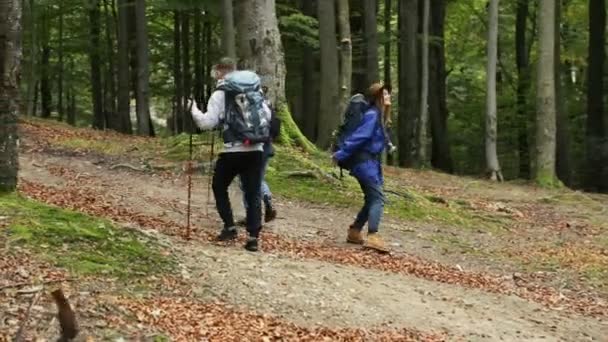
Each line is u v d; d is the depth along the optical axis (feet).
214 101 24.91
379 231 35.50
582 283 30.60
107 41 102.47
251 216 25.26
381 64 122.83
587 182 81.35
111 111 102.22
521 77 99.19
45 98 114.01
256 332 17.62
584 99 101.76
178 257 21.99
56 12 101.45
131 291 18.88
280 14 81.71
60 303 14.28
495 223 43.73
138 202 33.60
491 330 21.54
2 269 18.26
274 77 46.80
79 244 20.71
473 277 28.71
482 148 111.04
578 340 22.12
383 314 21.20
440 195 51.90
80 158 46.55
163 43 110.01
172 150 46.39
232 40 63.62
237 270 22.22
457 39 114.62
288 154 44.06
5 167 22.99
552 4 63.98
